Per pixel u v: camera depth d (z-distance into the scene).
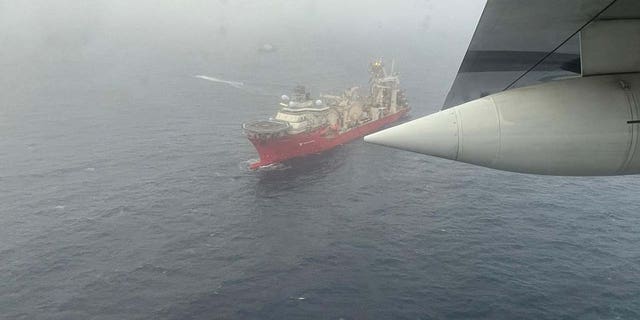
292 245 53.62
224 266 49.03
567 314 40.72
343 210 63.25
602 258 49.44
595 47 10.57
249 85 143.50
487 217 59.78
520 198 65.44
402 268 48.47
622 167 10.97
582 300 42.50
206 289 44.84
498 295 43.50
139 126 98.00
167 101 119.94
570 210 61.22
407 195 68.00
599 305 41.81
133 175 72.88
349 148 93.06
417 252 51.56
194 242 53.91
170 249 52.19
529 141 10.82
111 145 85.88
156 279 46.44
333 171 79.31
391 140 11.34
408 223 58.78
